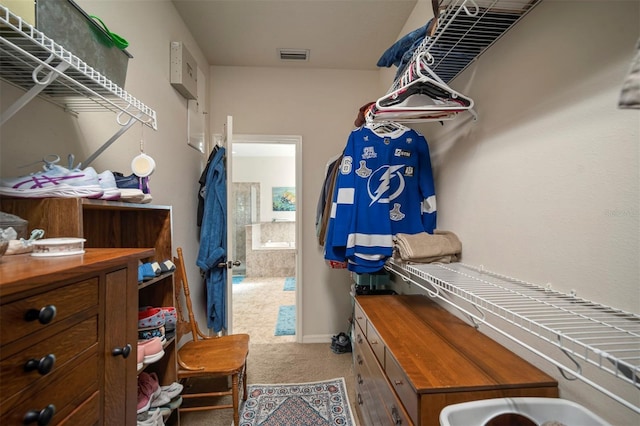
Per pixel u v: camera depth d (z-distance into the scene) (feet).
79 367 1.77
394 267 5.55
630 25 2.05
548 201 2.76
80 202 2.35
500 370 2.71
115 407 2.14
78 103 3.06
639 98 1.31
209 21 6.26
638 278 2.01
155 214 4.04
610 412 2.18
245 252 18.01
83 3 3.27
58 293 1.61
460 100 3.85
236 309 11.41
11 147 2.46
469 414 2.25
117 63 2.85
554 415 2.28
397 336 3.46
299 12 5.98
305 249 8.39
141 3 4.53
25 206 2.36
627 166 2.07
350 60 7.89
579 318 2.19
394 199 4.82
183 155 6.20
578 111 2.45
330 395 5.72
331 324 8.48
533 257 2.94
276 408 5.32
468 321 3.88
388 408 3.16
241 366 4.66
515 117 3.20
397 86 4.50
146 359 3.18
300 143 8.28
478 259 3.88
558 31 2.64
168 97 5.49
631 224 2.05
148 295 4.08
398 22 6.31
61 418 1.62
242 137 8.15
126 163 4.11
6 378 1.31
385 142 4.83
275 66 8.20
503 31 3.31
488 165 3.67
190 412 5.20
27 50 2.01
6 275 1.40
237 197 18.45
